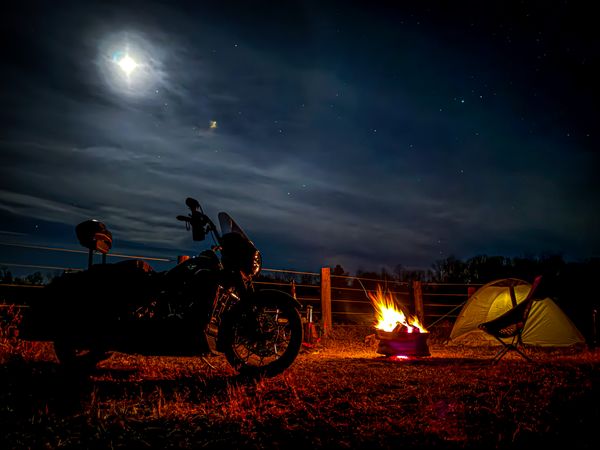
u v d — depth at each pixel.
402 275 14.65
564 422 2.97
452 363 5.48
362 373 4.58
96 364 4.52
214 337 4.14
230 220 4.56
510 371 4.65
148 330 4.03
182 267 4.21
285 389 3.72
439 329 10.06
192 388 3.88
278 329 4.13
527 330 7.86
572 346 7.46
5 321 5.71
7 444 2.72
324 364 5.25
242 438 2.83
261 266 4.34
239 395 3.54
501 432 2.84
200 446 2.73
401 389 3.86
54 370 4.28
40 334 4.25
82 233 4.47
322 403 3.40
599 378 4.16
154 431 2.93
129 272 4.29
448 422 3.02
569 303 8.84
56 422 3.05
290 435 2.87
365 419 3.10
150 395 3.65
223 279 4.09
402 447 2.67
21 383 3.82
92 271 4.39
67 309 4.22
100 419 3.08
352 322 10.54
